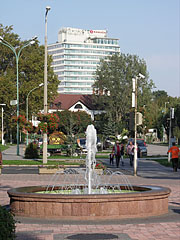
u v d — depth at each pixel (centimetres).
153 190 1161
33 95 7281
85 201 1048
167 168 3212
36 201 1074
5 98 7244
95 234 873
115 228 941
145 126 7794
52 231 909
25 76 7844
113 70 8844
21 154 4959
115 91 8819
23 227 955
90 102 11106
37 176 2372
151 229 929
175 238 838
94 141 1439
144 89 8700
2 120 7594
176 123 9044
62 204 1059
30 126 3825
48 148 4550
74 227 954
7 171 2730
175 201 1423
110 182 2039
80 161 3603
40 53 7819
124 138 5131
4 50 7862
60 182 2012
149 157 4688
